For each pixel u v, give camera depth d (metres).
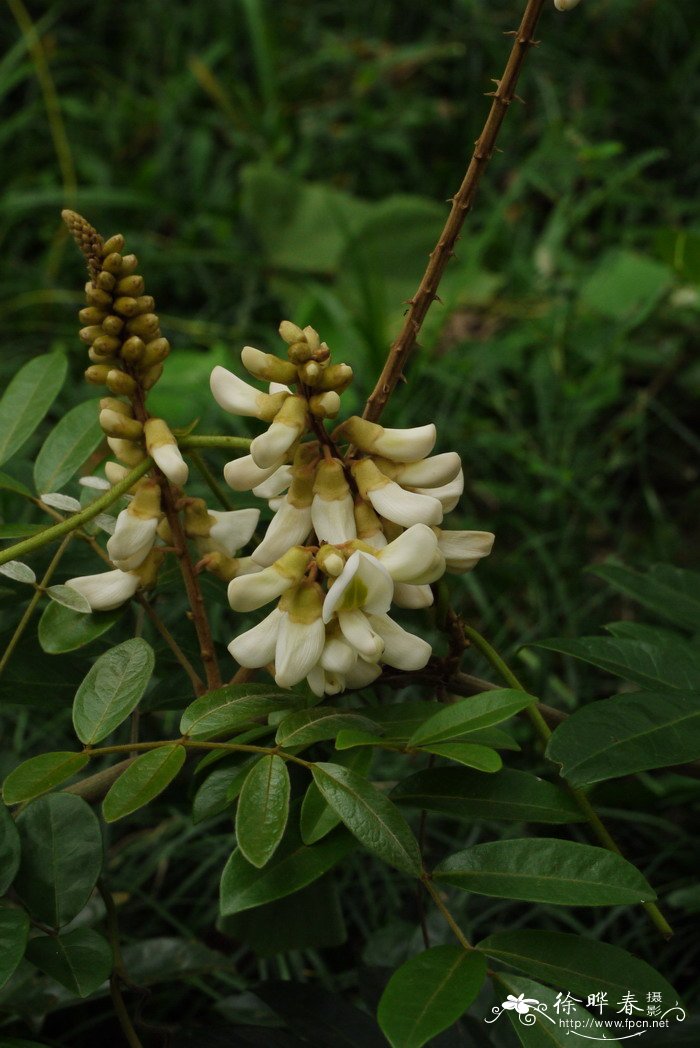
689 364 1.34
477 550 0.55
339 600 0.51
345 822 0.49
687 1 1.86
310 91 1.86
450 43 1.80
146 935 0.80
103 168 1.61
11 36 1.81
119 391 0.54
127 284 0.53
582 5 1.85
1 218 1.55
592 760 0.51
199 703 0.53
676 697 0.54
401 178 1.71
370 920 0.81
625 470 1.23
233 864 0.50
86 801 0.55
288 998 0.59
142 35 1.86
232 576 0.56
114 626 0.64
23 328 1.35
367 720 0.53
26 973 0.63
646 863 0.84
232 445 0.55
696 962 0.79
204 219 1.55
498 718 0.50
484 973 0.47
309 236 1.51
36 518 0.73
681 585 0.67
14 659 0.60
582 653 0.58
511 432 1.23
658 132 1.69
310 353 0.52
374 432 0.53
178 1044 0.58
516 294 1.44
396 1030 0.45
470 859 0.51
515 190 1.42
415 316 0.56
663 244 0.95
